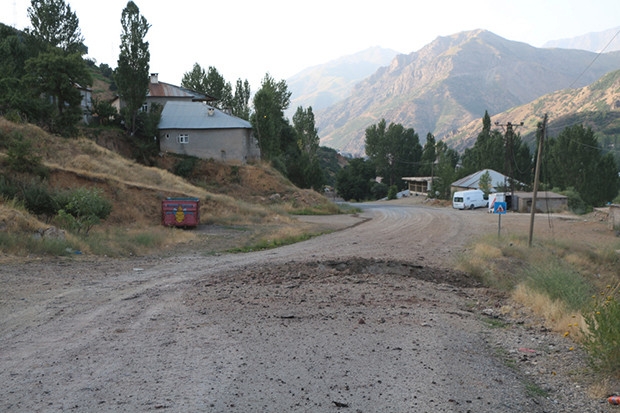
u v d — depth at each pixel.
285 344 7.34
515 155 89.69
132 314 9.40
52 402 5.10
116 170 37.16
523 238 31.30
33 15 62.34
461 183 82.69
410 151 133.38
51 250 17.47
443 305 11.41
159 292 11.88
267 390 5.49
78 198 23.58
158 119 54.91
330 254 21.62
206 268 16.66
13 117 37.81
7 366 6.27
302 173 78.00
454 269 18.19
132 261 18.20
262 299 11.04
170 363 6.38
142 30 53.53
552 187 76.88
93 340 7.51
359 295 11.95
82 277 13.91
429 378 6.03
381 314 9.76
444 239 31.45
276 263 17.64
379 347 7.31
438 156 124.31
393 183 132.88
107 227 26.94
